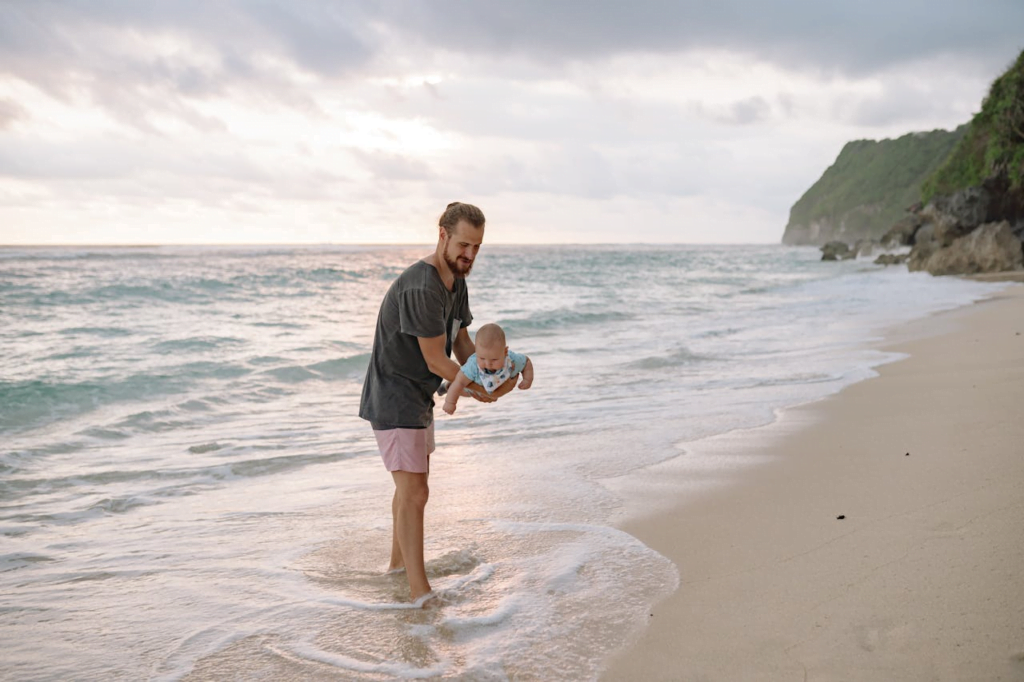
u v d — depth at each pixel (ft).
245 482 16.97
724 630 9.02
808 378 27.02
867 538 11.30
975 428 17.26
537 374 29.86
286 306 59.06
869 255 209.87
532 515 13.82
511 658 8.75
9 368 29.71
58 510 15.10
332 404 25.89
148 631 9.82
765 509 13.32
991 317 44.73
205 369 30.30
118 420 22.72
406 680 8.38
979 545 10.35
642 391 26.03
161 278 85.46
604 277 107.24
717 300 69.05
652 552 11.76
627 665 8.44
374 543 12.96
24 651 9.33
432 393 11.32
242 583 11.34
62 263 129.39
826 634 8.59
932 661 7.72
